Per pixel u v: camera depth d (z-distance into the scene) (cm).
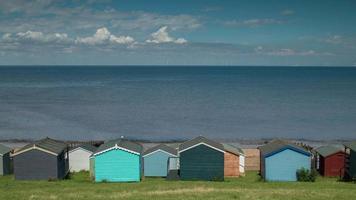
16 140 7838
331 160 4709
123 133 8669
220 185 3709
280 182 4103
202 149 4241
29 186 3619
